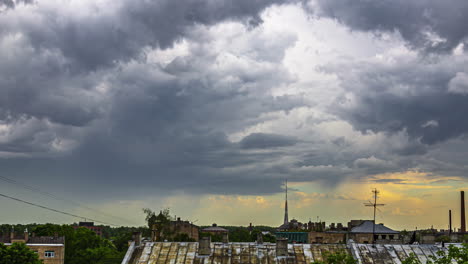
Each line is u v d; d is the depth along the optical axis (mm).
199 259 77688
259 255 78938
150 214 189625
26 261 113500
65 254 175250
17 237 150875
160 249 79688
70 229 184250
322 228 194250
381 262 77562
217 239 196125
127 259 77188
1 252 111188
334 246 81438
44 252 148125
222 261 77375
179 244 80875
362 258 78188
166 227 189875
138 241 81062
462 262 61000
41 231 175000
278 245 79062
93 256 180875
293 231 184625
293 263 77500
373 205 90500
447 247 81062
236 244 81375
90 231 199500
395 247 81000
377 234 139500
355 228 147250
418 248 80812
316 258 78625
